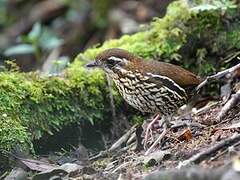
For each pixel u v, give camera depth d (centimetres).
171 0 1816
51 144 1161
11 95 1099
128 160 1013
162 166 904
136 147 1085
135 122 1229
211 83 1194
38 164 1034
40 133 1129
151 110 1059
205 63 1270
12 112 1090
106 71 1072
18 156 1048
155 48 1297
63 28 1922
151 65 1041
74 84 1191
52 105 1157
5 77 1128
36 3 2027
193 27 1293
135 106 1069
